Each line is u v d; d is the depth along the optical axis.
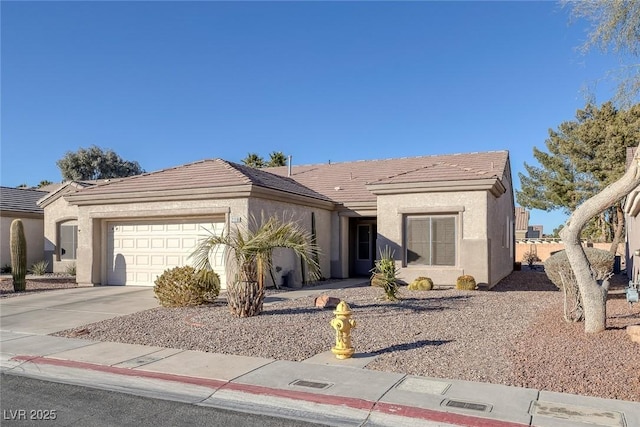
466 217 18.58
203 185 17.50
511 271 27.23
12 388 7.50
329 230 22.83
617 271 27.12
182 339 10.18
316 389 7.04
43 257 28.44
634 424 5.76
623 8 10.77
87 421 6.13
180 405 6.76
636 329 9.36
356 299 15.33
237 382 7.39
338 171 27.23
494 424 5.78
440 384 7.21
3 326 11.91
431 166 20.75
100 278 19.64
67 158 56.78
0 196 28.17
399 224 19.47
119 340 10.23
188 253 18.23
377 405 6.40
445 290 17.91
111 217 19.19
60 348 9.63
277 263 18.34
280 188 18.78
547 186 37.31
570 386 7.04
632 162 9.57
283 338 10.12
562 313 12.52
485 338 9.98
